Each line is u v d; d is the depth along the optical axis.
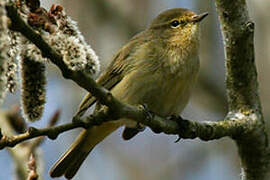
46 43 6.21
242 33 8.43
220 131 8.84
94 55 6.47
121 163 14.91
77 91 14.64
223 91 14.88
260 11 13.84
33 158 8.09
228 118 9.02
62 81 14.86
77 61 6.29
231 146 15.04
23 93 6.72
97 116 7.17
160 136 15.54
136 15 14.63
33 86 6.72
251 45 8.59
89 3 14.43
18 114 10.20
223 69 14.86
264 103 13.57
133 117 7.59
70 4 14.36
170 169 14.98
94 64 6.48
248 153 9.09
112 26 14.48
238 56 8.70
